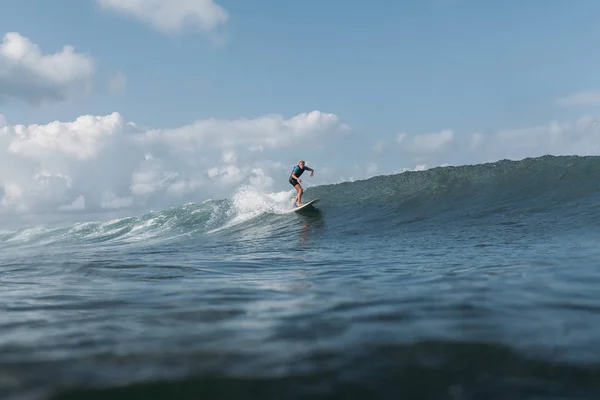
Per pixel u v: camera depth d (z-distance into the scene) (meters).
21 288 4.57
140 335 2.48
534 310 2.58
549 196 10.20
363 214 12.91
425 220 10.68
